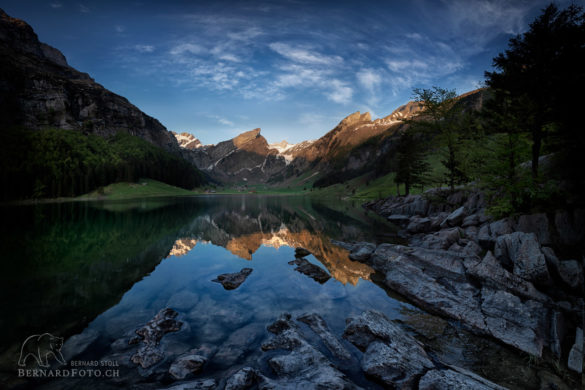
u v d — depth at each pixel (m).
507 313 10.66
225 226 40.47
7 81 185.38
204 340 9.07
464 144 30.00
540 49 16.78
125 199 113.44
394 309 12.24
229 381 6.67
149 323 9.67
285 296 13.56
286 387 6.40
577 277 11.88
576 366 7.90
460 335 10.05
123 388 6.52
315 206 90.69
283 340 8.84
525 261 13.44
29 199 97.31
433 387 6.66
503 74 19.66
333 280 16.25
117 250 22.69
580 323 10.05
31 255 20.39
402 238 28.95
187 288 14.38
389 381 7.08
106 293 13.34
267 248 25.48
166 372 7.27
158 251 22.88
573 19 15.97
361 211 66.88
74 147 160.38
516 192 18.25
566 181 15.80
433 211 36.44
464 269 14.95
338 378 6.70
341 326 10.43
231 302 12.59
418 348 8.59
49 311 11.08
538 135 17.89
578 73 15.10
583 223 13.63
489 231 18.80
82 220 41.47
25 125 181.75
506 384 7.34
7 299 12.26
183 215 53.78
